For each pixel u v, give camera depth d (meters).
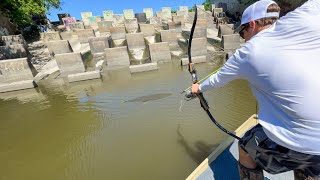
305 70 1.10
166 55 10.34
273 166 1.42
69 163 4.24
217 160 2.38
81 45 12.49
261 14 1.33
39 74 9.44
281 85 1.16
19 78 8.45
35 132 5.42
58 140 5.01
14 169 4.24
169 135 4.72
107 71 9.54
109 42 11.62
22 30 16.03
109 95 7.19
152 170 3.81
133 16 18.14
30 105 6.93
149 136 4.75
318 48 1.11
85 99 7.05
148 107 6.09
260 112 1.38
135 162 4.04
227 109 5.62
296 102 1.14
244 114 5.33
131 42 11.21
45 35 13.29
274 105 1.27
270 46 1.16
